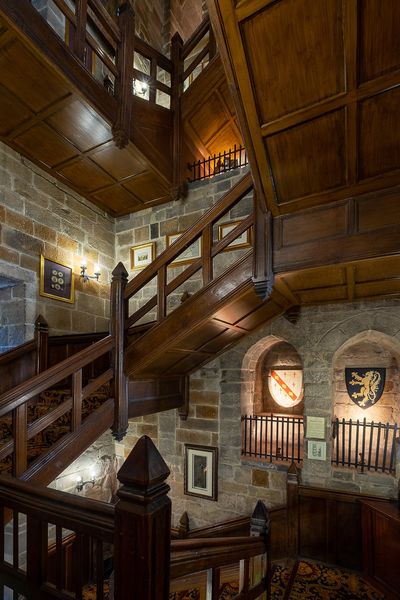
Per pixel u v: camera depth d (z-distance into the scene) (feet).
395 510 11.18
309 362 13.76
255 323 12.98
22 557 11.57
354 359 14.94
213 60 15.74
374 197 7.93
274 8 5.60
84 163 14.39
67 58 10.55
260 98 6.85
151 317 16.97
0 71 10.19
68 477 14.51
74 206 16.22
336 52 5.99
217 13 5.67
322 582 11.57
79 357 9.64
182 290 16.38
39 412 10.81
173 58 16.83
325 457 13.10
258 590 8.46
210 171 19.10
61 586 4.64
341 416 14.88
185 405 15.52
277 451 14.10
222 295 9.83
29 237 13.80
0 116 11.83
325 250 8.38
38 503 4.89
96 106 11.63
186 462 15.66
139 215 18.19
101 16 12.34
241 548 7.31
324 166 7.73
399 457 12.01
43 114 11.80
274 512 13.44
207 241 10.43
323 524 12.81
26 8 9.31
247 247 15.07
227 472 14.78
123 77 12.97
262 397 16.66
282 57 6.21
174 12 23.88
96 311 16.97
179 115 16.46
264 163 7.91
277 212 9.04
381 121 6.68
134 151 13.78
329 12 5.54
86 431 9.68
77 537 4.54
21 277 13.29
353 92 6.35
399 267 8.64
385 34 5.61
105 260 17.85
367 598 10.77
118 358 11.03
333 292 11.54
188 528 15.26
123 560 3.93
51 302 14.58
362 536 11.91
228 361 15.19
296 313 13.67
